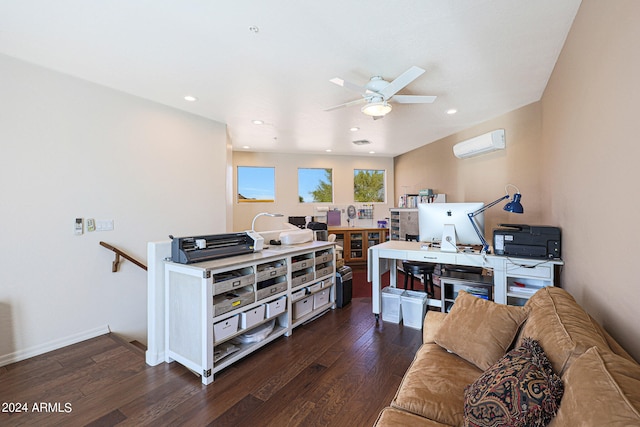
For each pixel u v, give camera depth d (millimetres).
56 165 2617
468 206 2861
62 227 2654
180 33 2021
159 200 3395
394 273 3613
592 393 812
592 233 1750
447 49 2250
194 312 2168
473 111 3674
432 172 5406
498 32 2037
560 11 1840
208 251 2424
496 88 2986
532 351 1232
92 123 2838
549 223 2893
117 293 3023
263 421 1725
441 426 1164
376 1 1703
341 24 1923
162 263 2396
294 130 4539
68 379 2145
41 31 2004
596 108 1622
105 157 2938
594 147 1668
